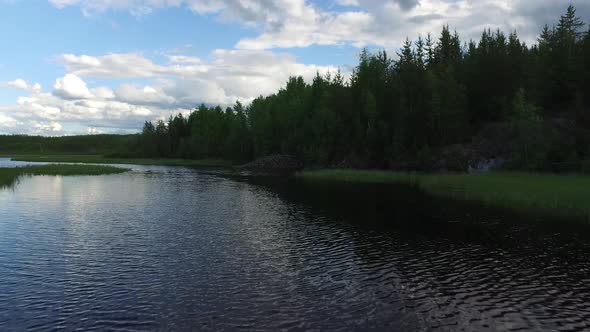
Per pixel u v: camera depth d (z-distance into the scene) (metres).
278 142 123.56
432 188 51.72
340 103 104.00
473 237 26.56
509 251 23.25
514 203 38.88
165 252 22.98
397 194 48.41
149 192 51.06
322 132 100.69
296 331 13.45
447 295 16.75
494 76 88.81
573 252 22.92
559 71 84.50
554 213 34.16
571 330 13.70
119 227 29.61
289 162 106.62
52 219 32.50
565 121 72.19
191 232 28.08
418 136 83.25
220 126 162.62
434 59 112.19
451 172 69.38
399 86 94.00
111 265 20.53
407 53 104.81
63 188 54.59
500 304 15.84
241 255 22.45
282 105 127.94
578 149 62.25
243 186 59.31
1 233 27.44
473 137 80.06
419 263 21.11
